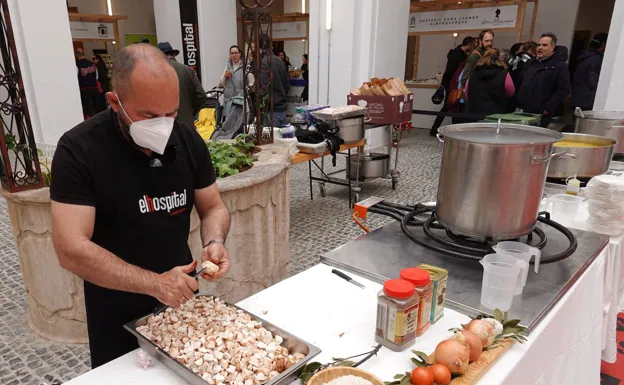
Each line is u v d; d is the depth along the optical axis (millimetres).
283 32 9141
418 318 1087
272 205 2541
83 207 1072
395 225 1785
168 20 6938
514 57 6379
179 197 1253
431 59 9789
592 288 1527
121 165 1125
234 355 937
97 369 980
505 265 1202
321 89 6773
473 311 1191
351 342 1078
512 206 1326
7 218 3963
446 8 7832
